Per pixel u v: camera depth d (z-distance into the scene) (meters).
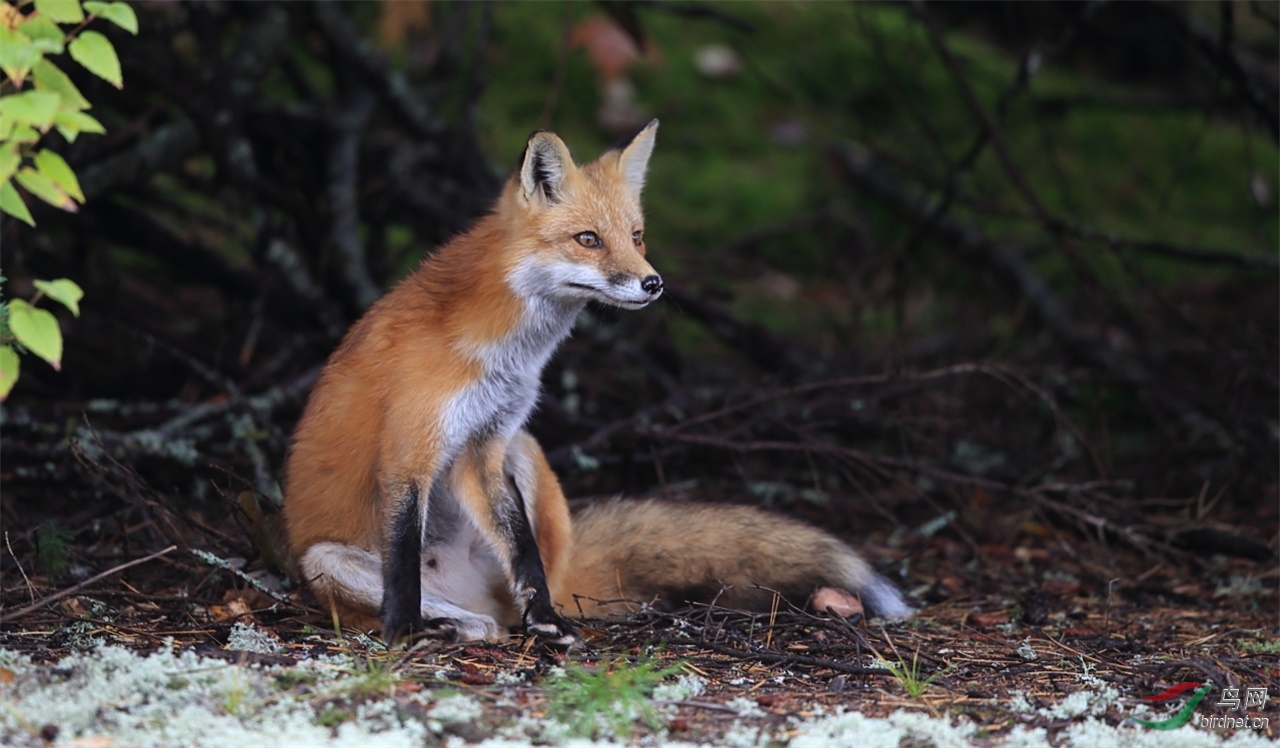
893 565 9.45
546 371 12.95
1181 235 19.41
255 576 8.14
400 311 7.37
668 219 18.66
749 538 8.42
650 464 11.79
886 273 17.67
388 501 7.07
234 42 16.59
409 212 14.32
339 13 14.02
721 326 14.27
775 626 7.40
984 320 17.09
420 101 14.38
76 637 6.53
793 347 14.17
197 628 6.89
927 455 12.45
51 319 5.71
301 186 13.84
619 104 20.17
